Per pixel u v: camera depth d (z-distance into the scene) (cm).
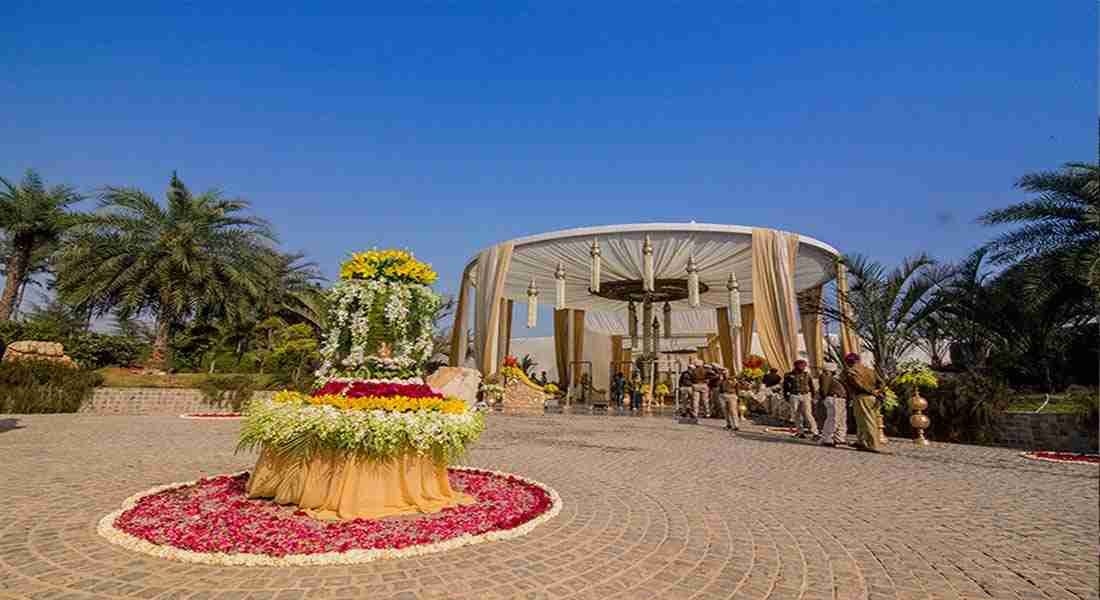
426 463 479
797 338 1734
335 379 508
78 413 1605
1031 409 1085
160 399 1714
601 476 662
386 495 454
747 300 2684
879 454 902
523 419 1683
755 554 370
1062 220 1325
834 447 999
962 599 300
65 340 2188
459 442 491
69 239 2198
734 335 2072
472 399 1898
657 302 2777
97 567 325
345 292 524
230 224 2422
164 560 339
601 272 2295
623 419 1711
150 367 2069
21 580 303
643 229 1881
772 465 761
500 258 2100
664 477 657
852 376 967
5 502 481
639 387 2155
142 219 2223
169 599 282
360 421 438
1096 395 967
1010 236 1405
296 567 331
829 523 451
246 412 515
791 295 1761
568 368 2959
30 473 622
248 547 353
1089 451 924
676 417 1803
